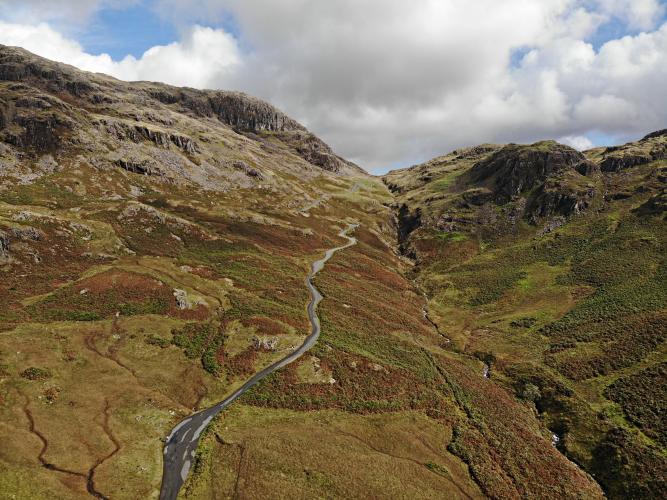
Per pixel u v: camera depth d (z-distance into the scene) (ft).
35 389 158.61
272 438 161.38
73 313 217.15
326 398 195.52
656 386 217.36
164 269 299.58
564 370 253.85
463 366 268.41
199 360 208.13
